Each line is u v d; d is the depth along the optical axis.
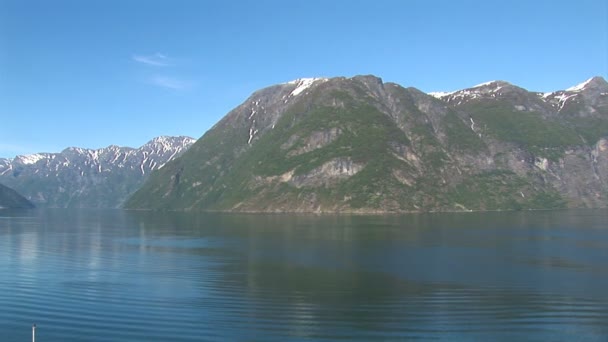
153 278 66.88
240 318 47.50
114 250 98.31
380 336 42.59
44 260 84.19
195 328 44.72
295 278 66.69
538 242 106.88
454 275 68.06
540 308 50.62
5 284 62.75
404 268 73.81
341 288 60.19
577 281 63.59
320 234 130.50
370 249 95.94
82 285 62.31
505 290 58.56
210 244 108.75
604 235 122.38
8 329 44.62
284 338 42.19
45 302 53.41
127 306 51.72
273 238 120.88
